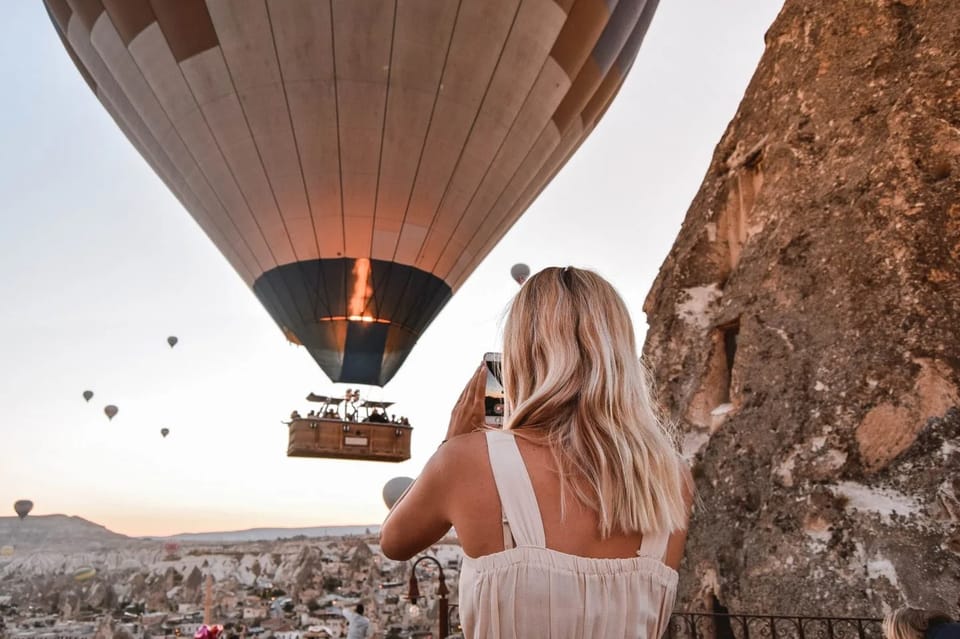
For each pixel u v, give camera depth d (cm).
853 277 614
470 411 125
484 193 1495
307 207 1437
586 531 105
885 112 650
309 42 1293
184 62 1314
